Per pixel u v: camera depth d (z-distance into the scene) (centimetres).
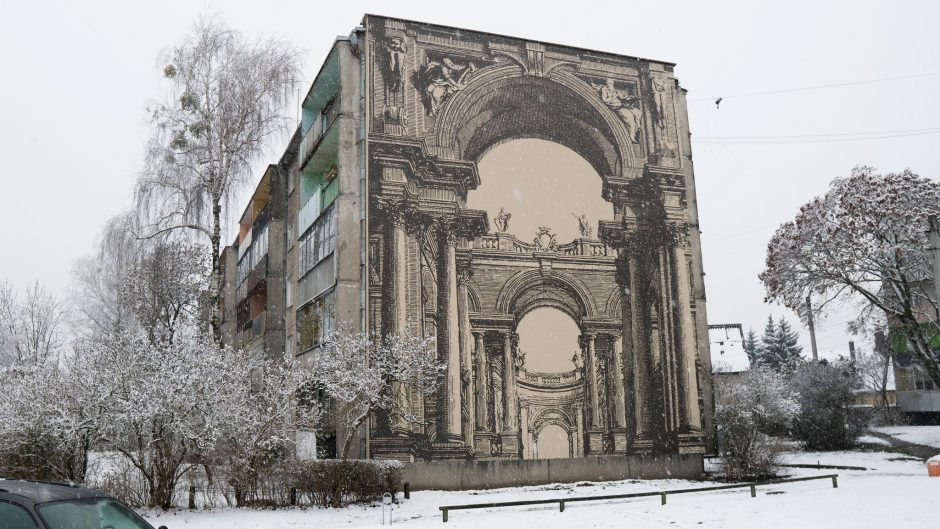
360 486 1792
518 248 2553
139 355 1728
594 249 2664
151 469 1716
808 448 3709
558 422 2486
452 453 2322
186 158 2706
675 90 2961
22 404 1717
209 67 2725
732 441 2620
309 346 2717
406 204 2430
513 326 2491
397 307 2355
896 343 4134
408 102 2502
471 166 2545
